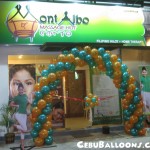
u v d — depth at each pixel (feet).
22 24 24.00
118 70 22.20
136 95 22.66
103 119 27.20
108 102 27.37
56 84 21.43
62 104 26.55
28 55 24.81
